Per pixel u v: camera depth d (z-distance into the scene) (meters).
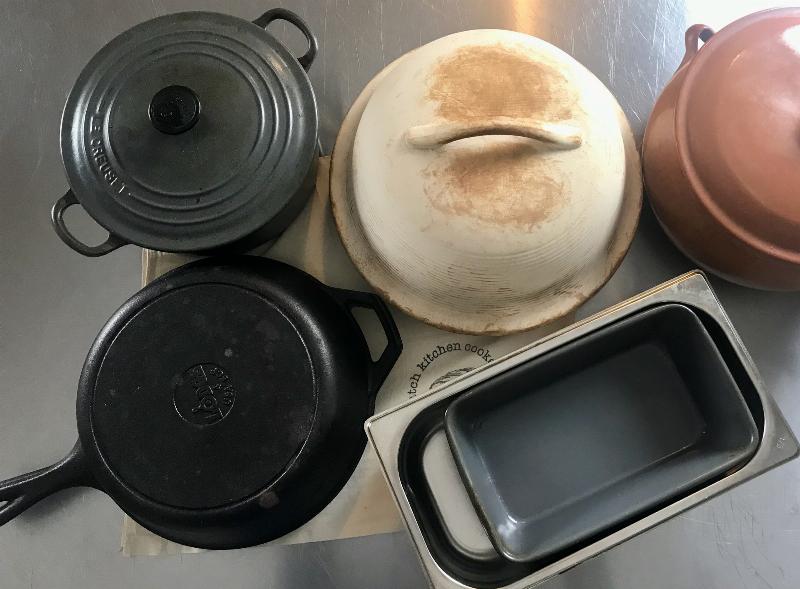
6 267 0.74
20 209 0.75
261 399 0.56
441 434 0.51
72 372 0.73
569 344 0.50
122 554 0.69
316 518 0.61
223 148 0.54
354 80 0.74
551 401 0.54
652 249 0.68
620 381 0.54
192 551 0.64
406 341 0.64
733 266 0.56
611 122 0.54
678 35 0.73
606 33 0.73
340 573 0.67
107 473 0.56
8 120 0.77
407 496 0.47
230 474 0.55
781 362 0.66
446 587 0.45
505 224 0.48
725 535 0.65
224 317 0.57
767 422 0.46
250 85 0.55
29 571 0.69
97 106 0.55
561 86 0.51
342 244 0.61
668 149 0.55
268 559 0.68
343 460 0.57
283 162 0.54
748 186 0.49
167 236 0.54
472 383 0.49
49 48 0.77
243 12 0.76
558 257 0.52
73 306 0.74
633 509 0.45
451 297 0.56
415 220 0.50
